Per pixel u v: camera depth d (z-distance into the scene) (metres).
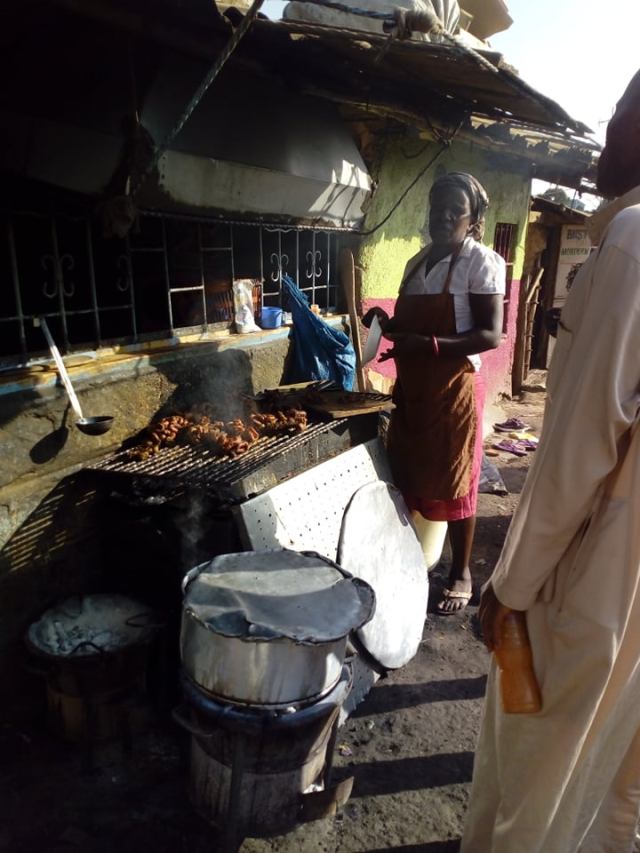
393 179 4.95
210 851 2.13
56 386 2.62
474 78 3.01
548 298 10.70
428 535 3.76
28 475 2.55
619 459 1.36
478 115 4.21
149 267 3.29
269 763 2.04
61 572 2.76
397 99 3.61
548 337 10.86
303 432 3.18
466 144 5.99
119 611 2.65
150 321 3.35
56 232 2.71
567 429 1.31
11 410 2.45
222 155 2.91
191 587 2.14
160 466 2.74
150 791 2.36
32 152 2.42
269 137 3.26
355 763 2.56
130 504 2.62
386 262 5.13
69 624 2.54
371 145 4.55
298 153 3.49
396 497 3.41
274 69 3.09
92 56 2.41
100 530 2.92
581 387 1.28
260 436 3.16
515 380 9.20
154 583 2.82
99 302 3.05
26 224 2.64
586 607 1.39
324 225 4.21
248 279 3.95
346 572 2.30
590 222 1.51
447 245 3.23
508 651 1.54
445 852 2.19
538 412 8.30
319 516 3.02
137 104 2.46
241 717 1.92
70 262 2.79
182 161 2.69
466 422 3.30
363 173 4.17
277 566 2.31
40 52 2.36
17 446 2.49
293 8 3.29
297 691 1.95
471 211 3.23
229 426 3.17
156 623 2.52
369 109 3.85
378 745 2.66
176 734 2.62
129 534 2.83
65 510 2.73
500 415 7.91
